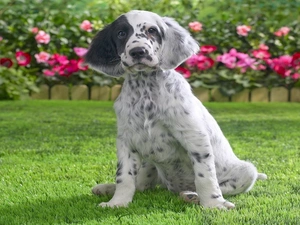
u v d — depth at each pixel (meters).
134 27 3.43
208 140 3.38
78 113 8.09
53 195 3.73
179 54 3.49
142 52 3.29
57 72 9.73
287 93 9.61
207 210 3.22
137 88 3.41
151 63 3.30
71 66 9.64
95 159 4.95
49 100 9.45
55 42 10.28
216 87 9.62
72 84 9.83
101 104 9.11
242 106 8.95
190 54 3.53
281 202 3.43
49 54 10.05
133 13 3.49
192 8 11.30
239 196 3.64
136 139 3.45
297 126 6.95
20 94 9.52
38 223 3.09
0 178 4.25
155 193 3.75
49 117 7.69
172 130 3.39
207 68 9.74
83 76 9.70
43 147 5.57
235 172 3.67
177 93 3.39
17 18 10.41
